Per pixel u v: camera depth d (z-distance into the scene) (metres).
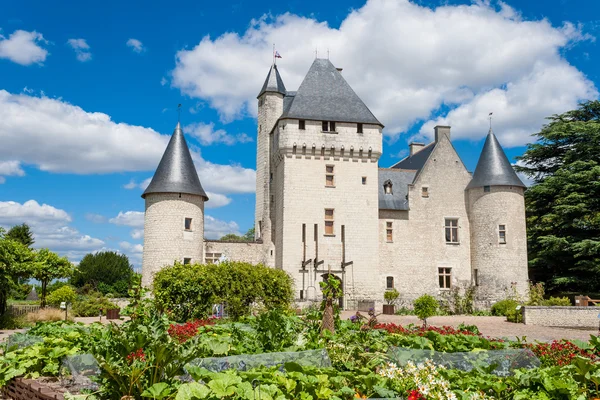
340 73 40.75
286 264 36.41
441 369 8.26
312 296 36.22
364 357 9.86
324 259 37.06
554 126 42.94
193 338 10.49
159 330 8.12
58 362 9.86
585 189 40.16
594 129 40.19
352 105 39.22
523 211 39.97
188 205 37.12
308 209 37.31
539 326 25.84
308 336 11.48
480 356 8.98
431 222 40.66
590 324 26.33
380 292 38.25
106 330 12.03
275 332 10.73
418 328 15.84
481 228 39.84
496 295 38.50
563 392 7.20
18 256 25.44
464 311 38.25
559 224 40.53
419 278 39.72
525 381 7.61
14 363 10.12
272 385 6.63
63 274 34.50
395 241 39.91
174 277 22.16
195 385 6.40
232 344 10.41
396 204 40.41
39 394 8.52
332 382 7.45
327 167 38.09
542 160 45.62
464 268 40.50
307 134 37.69
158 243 36.28
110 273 62.78
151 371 7.09
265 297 22.98
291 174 37.44
